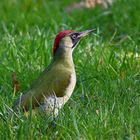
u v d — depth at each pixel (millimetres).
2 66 14922
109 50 15938
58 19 19281
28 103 11938
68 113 12328
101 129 11625
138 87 13766
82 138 11445
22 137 11445
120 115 11938
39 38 16406
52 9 21062
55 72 12297
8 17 20078
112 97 13180
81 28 17531
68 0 22125
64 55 12492
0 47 15984
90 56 15078
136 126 11750
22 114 11883
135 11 19281
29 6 21109
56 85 12117
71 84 12281
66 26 17891
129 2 19672
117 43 17078
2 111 12445
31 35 16938
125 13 19328
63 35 12547
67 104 12938
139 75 14352
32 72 14625
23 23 19281
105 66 14586
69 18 19172
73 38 12609
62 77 12219
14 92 13508
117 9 19578
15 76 14367
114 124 11883
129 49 16422
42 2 21562
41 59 15195
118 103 12633
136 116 12117
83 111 12391
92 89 13773
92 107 12625
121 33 18656
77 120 11922
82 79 14211
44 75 12336
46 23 18156
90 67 14656
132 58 15008
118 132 11586
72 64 12523
